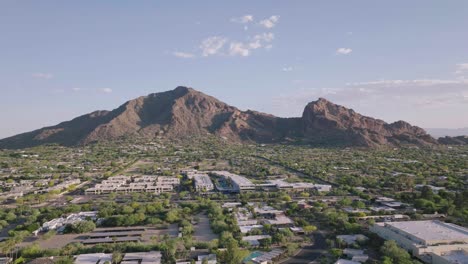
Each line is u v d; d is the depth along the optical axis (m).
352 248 139.50
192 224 176.88
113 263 124.12
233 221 172.38
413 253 131.38
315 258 131.25
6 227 176.12
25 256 131.25
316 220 183.62
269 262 125.94
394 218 184.50
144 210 198.12
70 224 166.00
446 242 131.50
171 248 130.25
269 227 162.62
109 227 172.50
